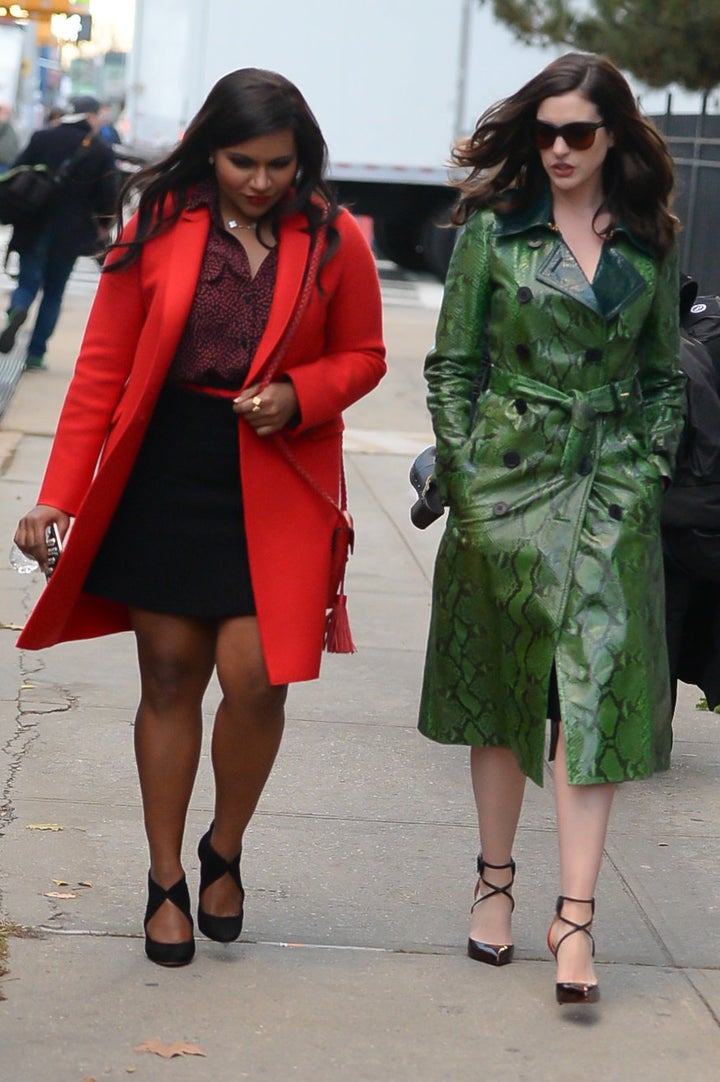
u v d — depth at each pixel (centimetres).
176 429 565
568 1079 525
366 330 583
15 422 1669
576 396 567
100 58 9712
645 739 560
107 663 984
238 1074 517
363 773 816
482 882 611
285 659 562
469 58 3603
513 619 567
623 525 568
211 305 554
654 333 588
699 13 2127
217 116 541
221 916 600
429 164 3638
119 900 644
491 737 592
